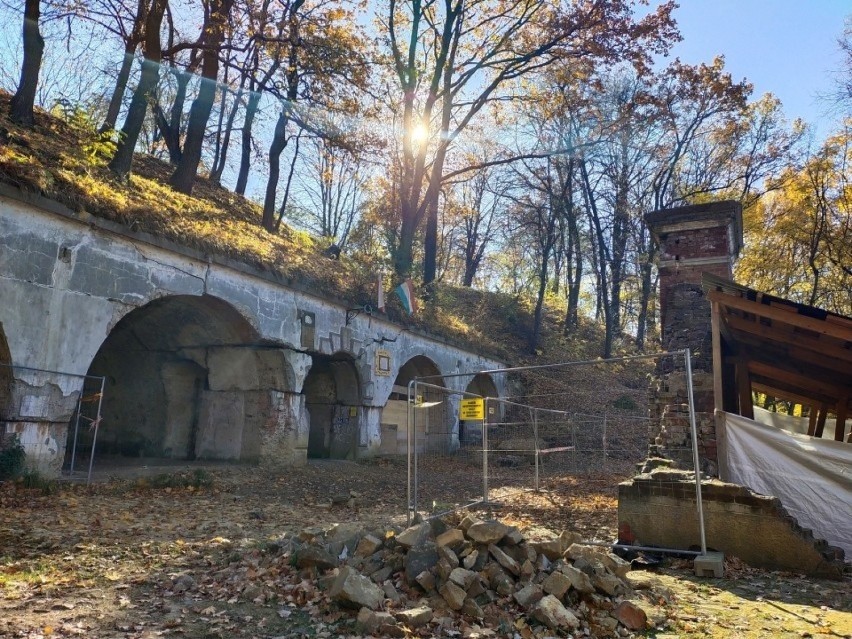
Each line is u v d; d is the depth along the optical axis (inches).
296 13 768.3
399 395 821.2
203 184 1019.3
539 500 453.7
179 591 198.8
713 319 341.1
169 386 605.3
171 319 561.0
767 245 1081.4
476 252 1731.1
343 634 166.6
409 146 987.9
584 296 1642.5
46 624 165.8
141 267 444.8
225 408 589.3
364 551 215.2
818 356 402.3
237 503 394.6
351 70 762.8
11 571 213.5
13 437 362.0
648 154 1167.6
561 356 1151.6
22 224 368.8
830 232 1001.5
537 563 204.4
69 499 350.3
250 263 534.0
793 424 529.7
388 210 1331.2
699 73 1038.4
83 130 717.3
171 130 1009.5
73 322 396.5
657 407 449.4
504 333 1212.5
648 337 1309.1
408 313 784.3
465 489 513.0
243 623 173.9
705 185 1159.6
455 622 175.8
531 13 952.3
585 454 745.0
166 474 448.1
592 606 191.0
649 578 234.5
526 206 1261.1
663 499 275.3
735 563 256.2
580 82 1005.8
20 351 365.7
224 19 714.8
